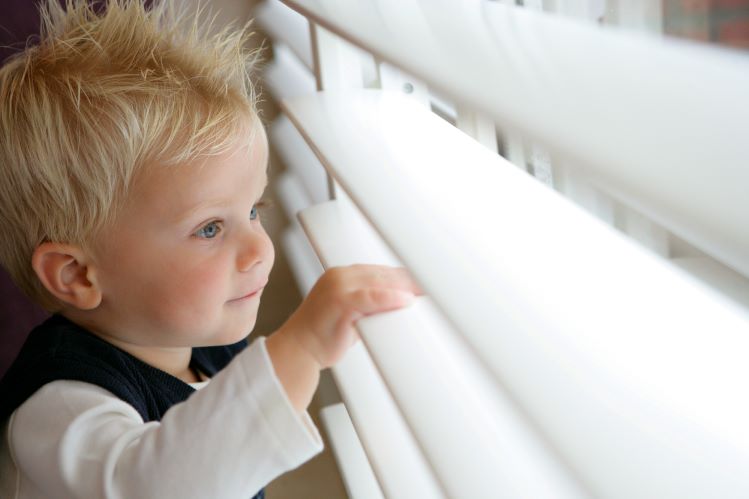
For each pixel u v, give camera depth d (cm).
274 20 116
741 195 21
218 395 62
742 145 23
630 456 29
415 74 41
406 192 51
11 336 113
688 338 34
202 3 125
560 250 42
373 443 56
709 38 44
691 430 30
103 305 74
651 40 33
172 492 61
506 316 38
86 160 69
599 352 34
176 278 71
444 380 46
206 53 77
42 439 67
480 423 43
